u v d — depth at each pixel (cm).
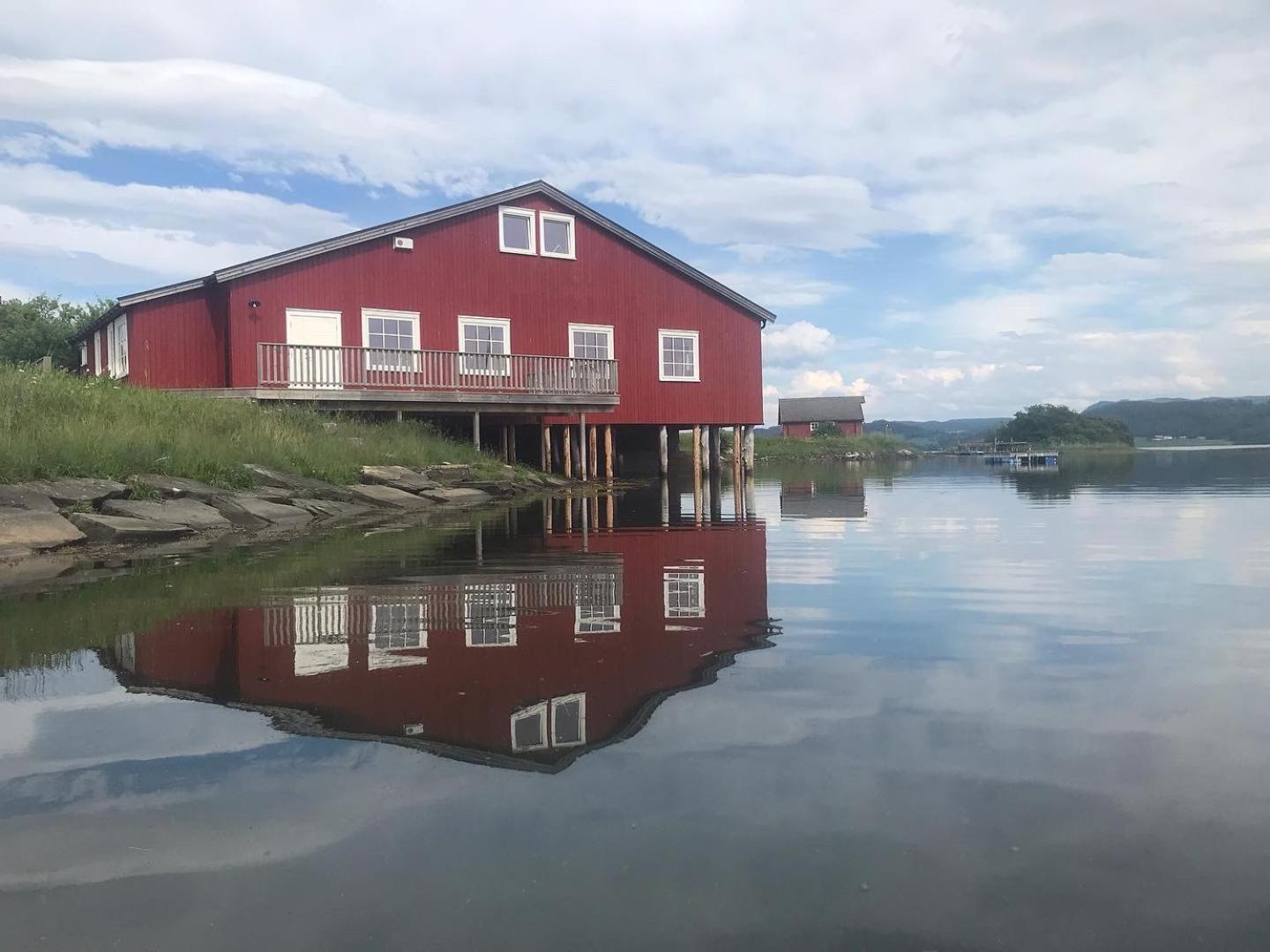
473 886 142
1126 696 247
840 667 281
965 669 279
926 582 471
